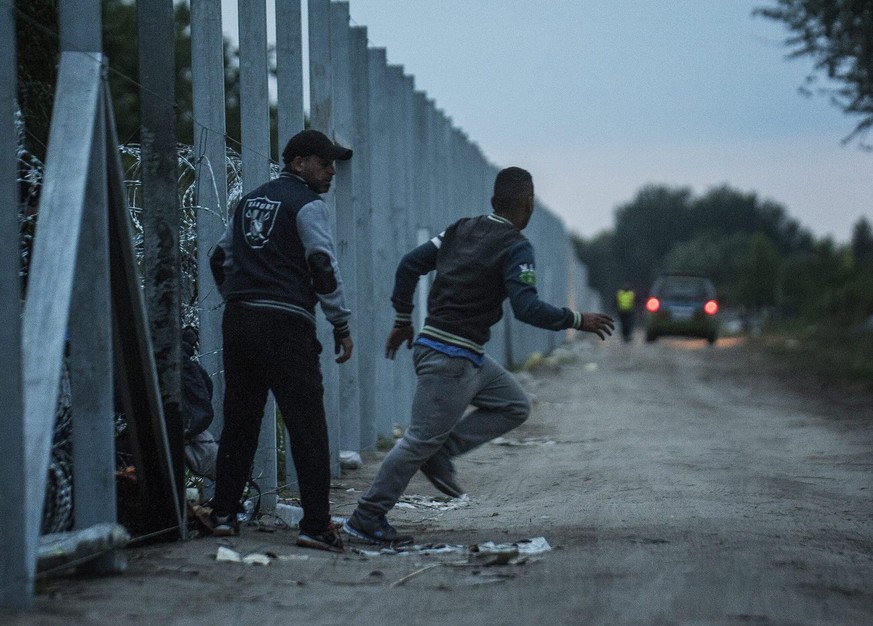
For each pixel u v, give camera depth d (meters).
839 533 14.77
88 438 11.68
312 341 13.48
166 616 9.49
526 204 14.12
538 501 18.44
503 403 14.17
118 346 12.55
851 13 48.00
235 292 13.39
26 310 10.22
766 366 61.38
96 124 11.46
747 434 29.48
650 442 27.67
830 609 10.15
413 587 11.09
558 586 11.07
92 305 11.65
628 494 18.52
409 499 18.73
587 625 9.45
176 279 13.46
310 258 13.18
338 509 17.66
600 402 40.41
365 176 26.14
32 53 16.66
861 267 146.88
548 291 76.44
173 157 13.57
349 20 24.84
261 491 16.88
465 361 13.76
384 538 14.03
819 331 93.88
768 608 10.06
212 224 16.81
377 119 28.80
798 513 16.38
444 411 13.80
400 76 31.34
